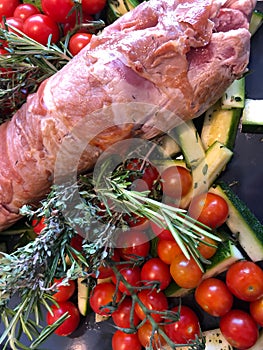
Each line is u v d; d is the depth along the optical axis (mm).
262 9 248
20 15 263
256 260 235
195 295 235
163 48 193
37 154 218
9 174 226
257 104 242
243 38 196
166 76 199
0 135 232
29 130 217
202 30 194
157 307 229
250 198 243
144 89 202
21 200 233
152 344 210
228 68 203
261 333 236
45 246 194
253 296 220
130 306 235
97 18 264
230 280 224
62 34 261
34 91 238
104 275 231
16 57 224
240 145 246
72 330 252
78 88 205
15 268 191
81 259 201
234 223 235
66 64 220
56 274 208
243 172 245
